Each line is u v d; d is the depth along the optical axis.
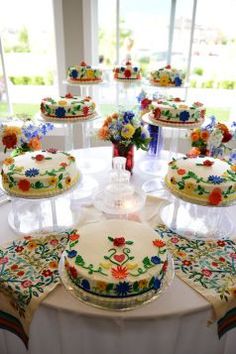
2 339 1.31
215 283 1.17
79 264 1.04
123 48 3.46
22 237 1.40
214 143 1.73
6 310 1.19
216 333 1.18
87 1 3.04
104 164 2.15
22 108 3.75
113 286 0.98
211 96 3.69
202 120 1.99
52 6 3.09
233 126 1.86
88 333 1.10
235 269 1.24
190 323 1.11
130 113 1.78
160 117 1.96
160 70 2.59
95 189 1.80
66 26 3.17
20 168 1.42
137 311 1.04
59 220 1.52
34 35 3.35
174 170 1.47
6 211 1.63
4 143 1.69
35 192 1.37
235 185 1.37
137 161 2.22
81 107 1.98
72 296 1.04
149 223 1.51
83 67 2.59
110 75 2.92
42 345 1.19
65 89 3.49
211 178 1.37
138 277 1.00
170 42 3.40
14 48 3.42
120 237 1.16
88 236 1.18
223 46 3.40
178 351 1.17
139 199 1.58
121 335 1.07
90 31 3.19
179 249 1.34
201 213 1.60
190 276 1.20
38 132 1.75
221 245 1.37
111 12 3.26
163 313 1.04
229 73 3.55
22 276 1.18
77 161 2.18
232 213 1.63
